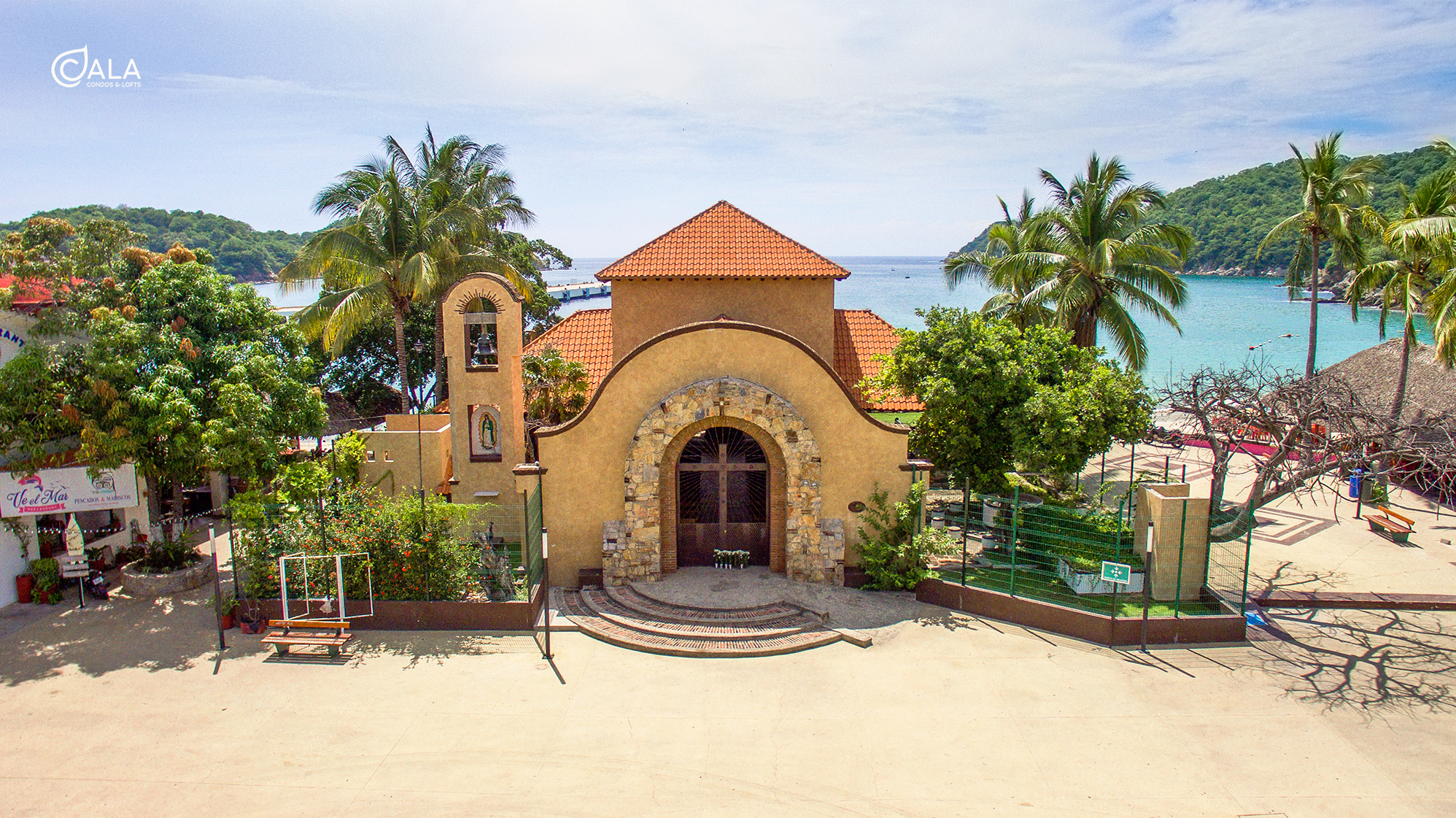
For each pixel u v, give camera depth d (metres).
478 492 23.45
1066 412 20.23
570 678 16.05
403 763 13.20
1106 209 30.73
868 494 20.16
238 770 12.98
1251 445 36.34
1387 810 12.01
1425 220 22.69
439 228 31.53
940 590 19.31
